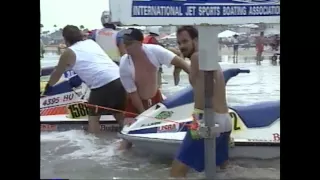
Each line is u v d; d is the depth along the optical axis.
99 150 6.00
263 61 19.19
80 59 6.81
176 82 7.56
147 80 6.64
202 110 4.64
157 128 5.50
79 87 7.55
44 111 7.43
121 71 6.58
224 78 5.26
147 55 6.56
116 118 7.04
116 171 5.04
